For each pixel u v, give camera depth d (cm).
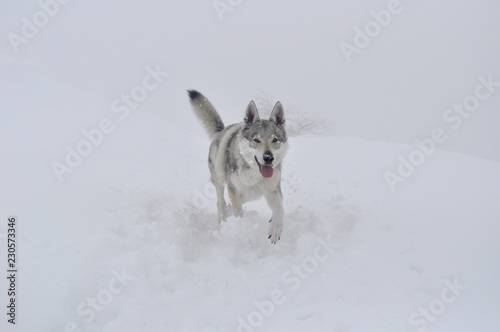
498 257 482
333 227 609
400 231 554
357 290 435
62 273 407
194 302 428
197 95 712
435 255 488
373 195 701
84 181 651
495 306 393
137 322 384
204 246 570
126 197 623
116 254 467
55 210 525
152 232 519
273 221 563
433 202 659
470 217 596
